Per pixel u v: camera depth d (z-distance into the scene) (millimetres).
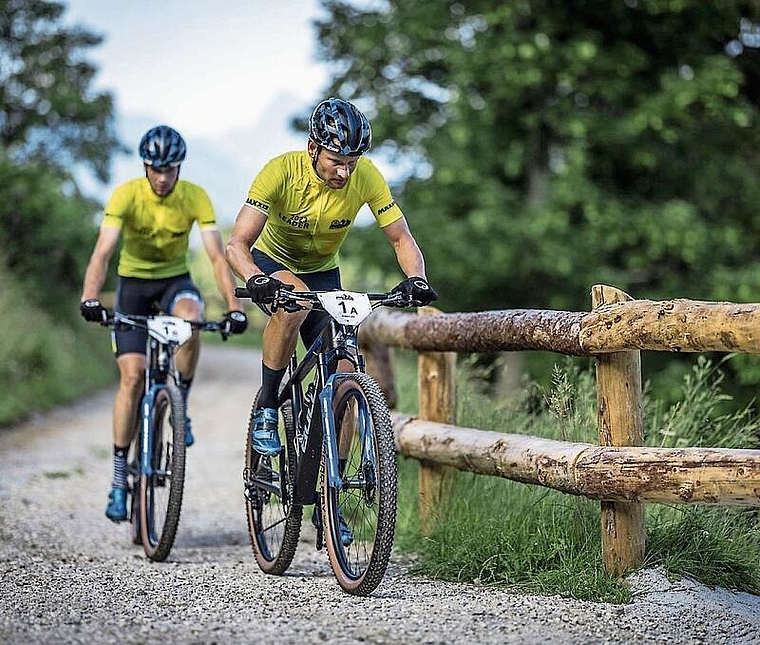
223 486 15945
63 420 26266
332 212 8766
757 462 7172
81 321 43688
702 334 7340
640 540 8359
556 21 30266
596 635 6953
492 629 6961
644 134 31359
